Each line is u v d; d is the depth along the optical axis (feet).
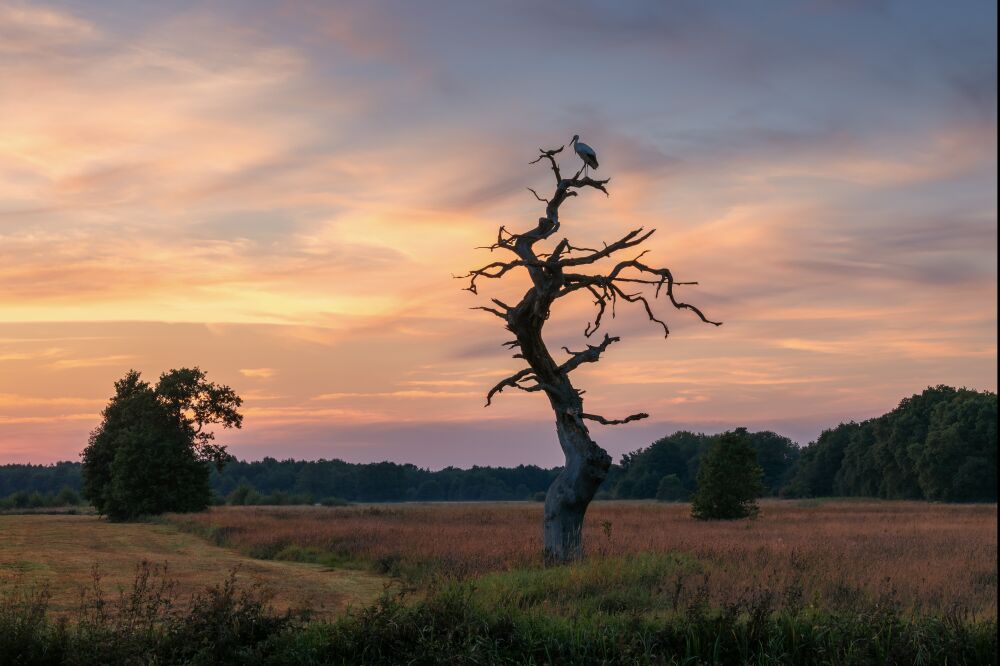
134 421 256.11
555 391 84.89
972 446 379.14
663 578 58.59
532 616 40.37
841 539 101.45
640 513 211.82
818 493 514.27
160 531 177.06
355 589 69.41
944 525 138.82
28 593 64.34
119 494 235.20
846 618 38.65
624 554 75.05
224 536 138.00
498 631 38.24
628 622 39.81
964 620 39.14
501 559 79.10
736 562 70.74
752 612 39.37
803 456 560.20
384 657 36.14
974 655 35.29
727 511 168.04
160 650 35.86
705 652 36.65
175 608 55.83
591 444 83.41
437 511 236.63
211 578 78.64
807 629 37.78
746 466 169.89
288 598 63.16
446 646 35.53
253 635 37.63
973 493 372.38
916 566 66.39
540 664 36.04
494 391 86.17
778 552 78.54
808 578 57.16
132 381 273.75
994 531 119.44
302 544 109.50
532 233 84.99
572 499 82.02
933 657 35.42
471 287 87.20
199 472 250.78
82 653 35.06
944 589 53.83
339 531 127.44
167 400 256.93
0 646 35.29
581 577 57.11
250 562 96.94
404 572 79.00
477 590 52.16
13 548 123.13
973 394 424.05
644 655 35.47
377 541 106.52
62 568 89.97
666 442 634.02
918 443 408.26
